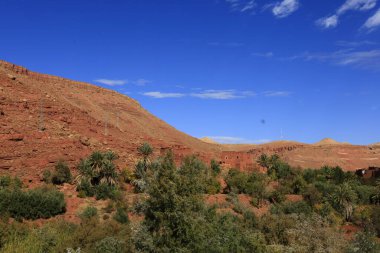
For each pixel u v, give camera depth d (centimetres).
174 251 2438
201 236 2528
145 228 2539
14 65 10612
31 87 8925
